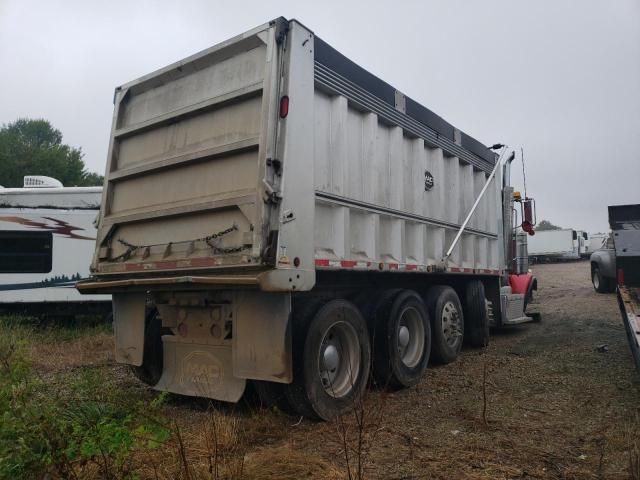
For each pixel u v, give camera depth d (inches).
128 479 126.2
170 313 216.8
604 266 678.5
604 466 154.3
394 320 247.8
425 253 286.0
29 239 474.6
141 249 221.6
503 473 149.6
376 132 243.0
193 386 206.5
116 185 243.9
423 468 153.2
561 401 224.1
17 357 154.4
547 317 505.7
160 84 232.1
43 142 2018.9
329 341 211.9
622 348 337.7
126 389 241.6
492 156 393.4
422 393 245.0
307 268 183.6
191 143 212.1
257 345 184.7
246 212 179.8
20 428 116.6
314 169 201.6
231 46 200.4
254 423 189.2
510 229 446.3
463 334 341.7
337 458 161.9
